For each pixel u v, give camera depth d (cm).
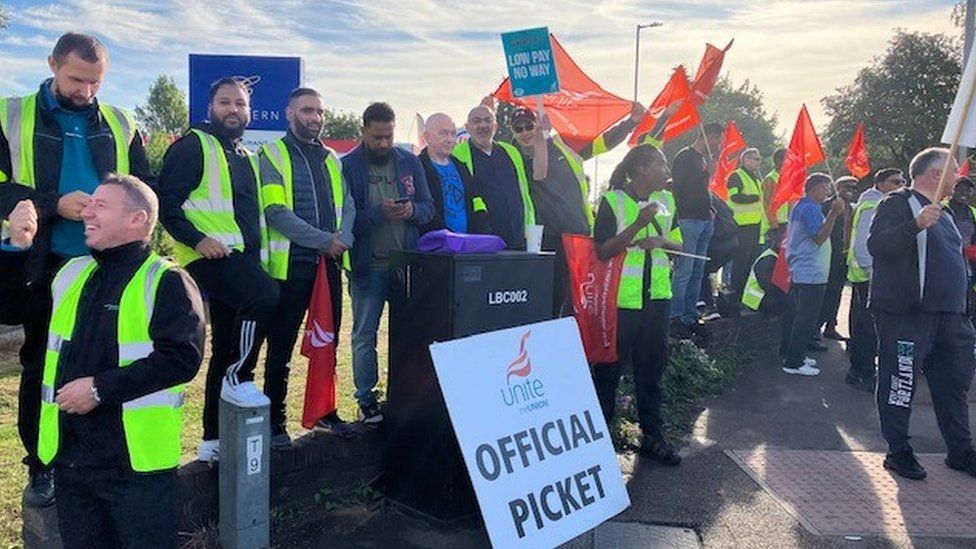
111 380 259
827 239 765
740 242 925
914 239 500
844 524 439
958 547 415
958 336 518
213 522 393
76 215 321
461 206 525
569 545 406
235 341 391
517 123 569
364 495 450
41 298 329
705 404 677
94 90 340
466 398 365
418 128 850
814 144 877
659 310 532
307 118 436
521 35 544
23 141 332
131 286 271
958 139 477
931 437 602
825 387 737
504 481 365
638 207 523
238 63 639
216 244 375
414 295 422
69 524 286
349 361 683
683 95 702
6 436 495
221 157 393
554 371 411
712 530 429
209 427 404
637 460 534
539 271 441
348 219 452
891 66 3816
